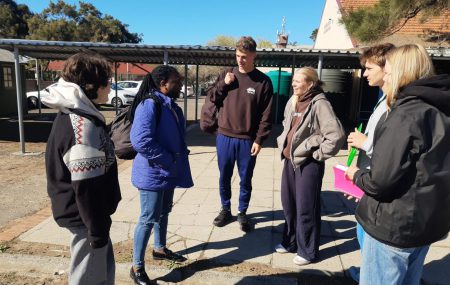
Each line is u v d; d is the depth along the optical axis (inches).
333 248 150.5
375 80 104.9
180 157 122.6
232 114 156.7
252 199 207.8
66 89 77.5
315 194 131.8
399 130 67.2
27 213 186.2
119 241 153.1
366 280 79.8
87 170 75.8
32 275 132.6
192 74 1296.8
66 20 1477.6
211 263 138.3
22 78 655.8
